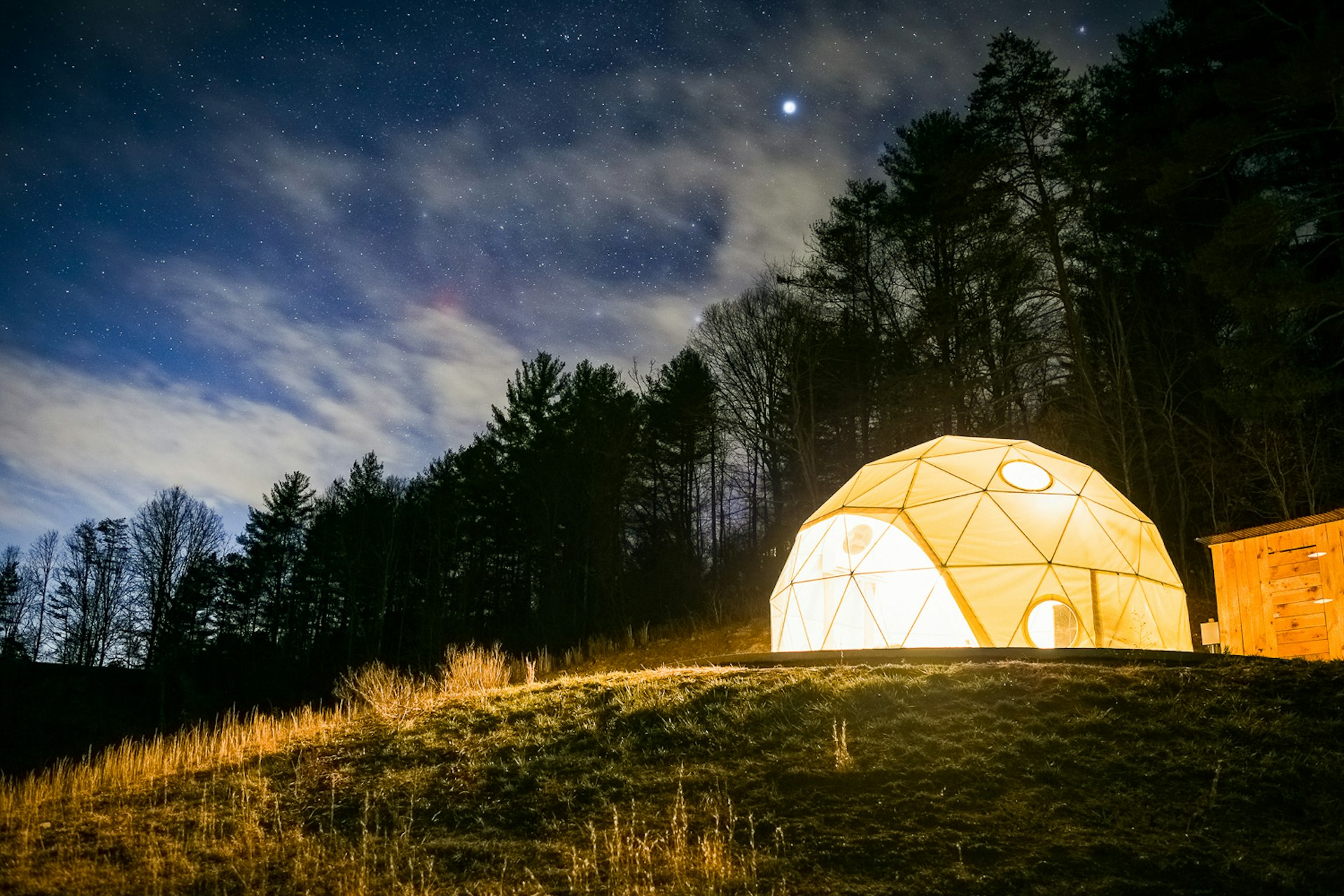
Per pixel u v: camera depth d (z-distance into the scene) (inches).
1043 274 1124.5
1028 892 227.8
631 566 1565.0
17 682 1626.5
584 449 1596.9
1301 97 733.9
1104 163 1012.5
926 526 573.9
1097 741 314.3
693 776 318.7
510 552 1802.4
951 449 645.3
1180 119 892.6
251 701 1585.9
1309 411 855.1
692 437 1727.4
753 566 1465.3
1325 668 371.6
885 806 280.4
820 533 642.8
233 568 2032.5
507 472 1738.4
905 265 1396.4
